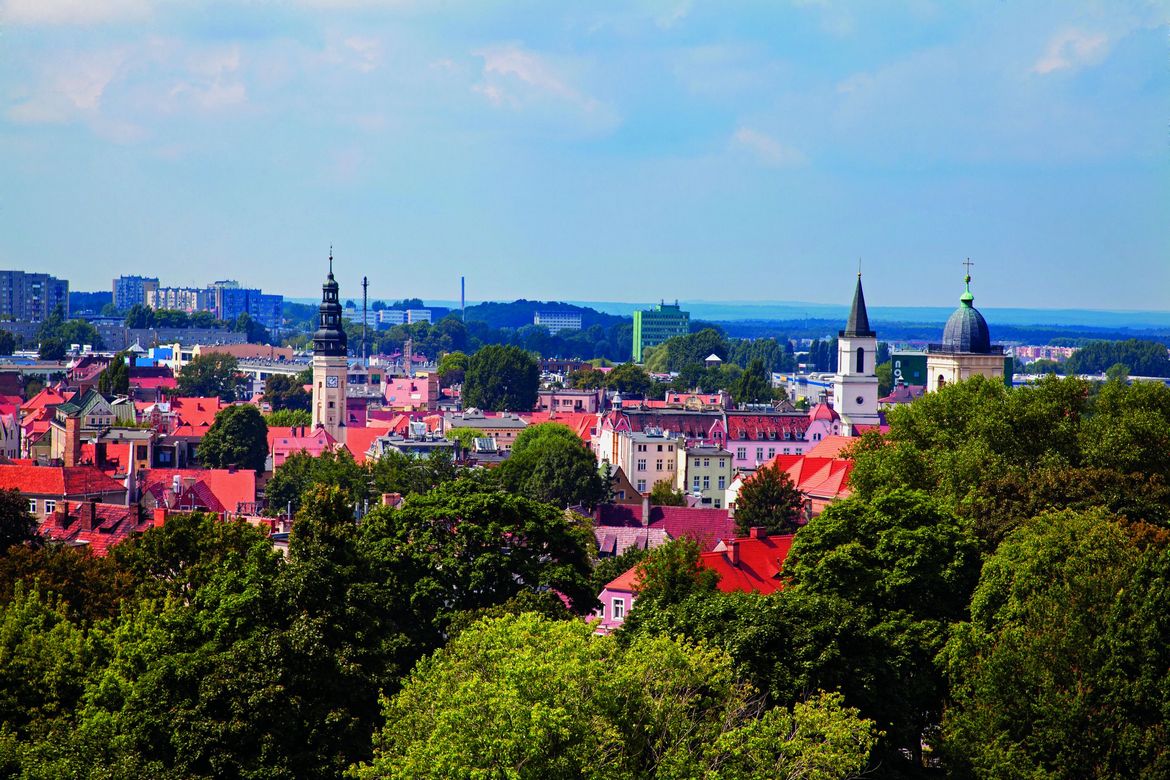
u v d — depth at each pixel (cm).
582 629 18675
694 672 18750
